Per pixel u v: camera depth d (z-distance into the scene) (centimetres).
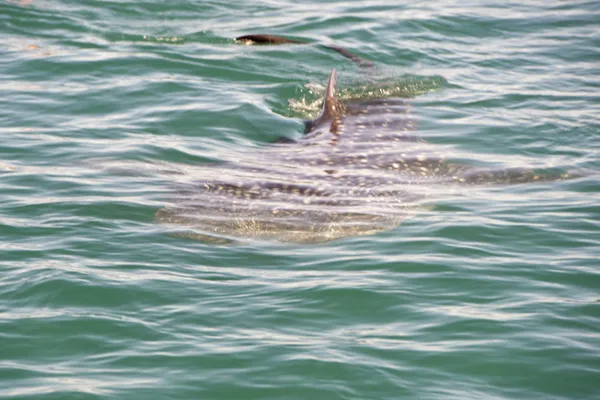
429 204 3064
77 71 4469
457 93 4366
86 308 2291
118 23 5306
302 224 2814
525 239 2772
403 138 3738
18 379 1961
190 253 2634
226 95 4234
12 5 5428
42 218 2870
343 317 2267
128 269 2519
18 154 3450
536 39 5253
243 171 3316
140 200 3034
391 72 4656
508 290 2422
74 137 3662
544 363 2053
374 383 1966
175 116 3944
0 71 4425
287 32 5225
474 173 3378
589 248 2703
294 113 4122
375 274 2506
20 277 2448
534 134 3803
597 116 4012
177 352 2083
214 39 5084
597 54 4959
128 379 1967
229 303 2330
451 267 2555
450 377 1998
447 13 5694
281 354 2072
